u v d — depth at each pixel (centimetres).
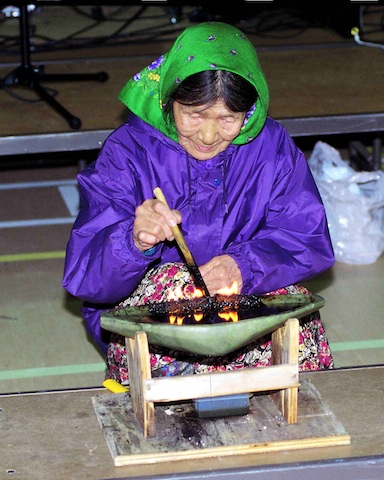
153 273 351
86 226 341
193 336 281
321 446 288
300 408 306
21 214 701
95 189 348
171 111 327
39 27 980
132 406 306
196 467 278
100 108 649
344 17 852
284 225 362
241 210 359
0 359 507
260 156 357
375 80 712
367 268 620
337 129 622
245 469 275
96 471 277
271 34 879
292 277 350
